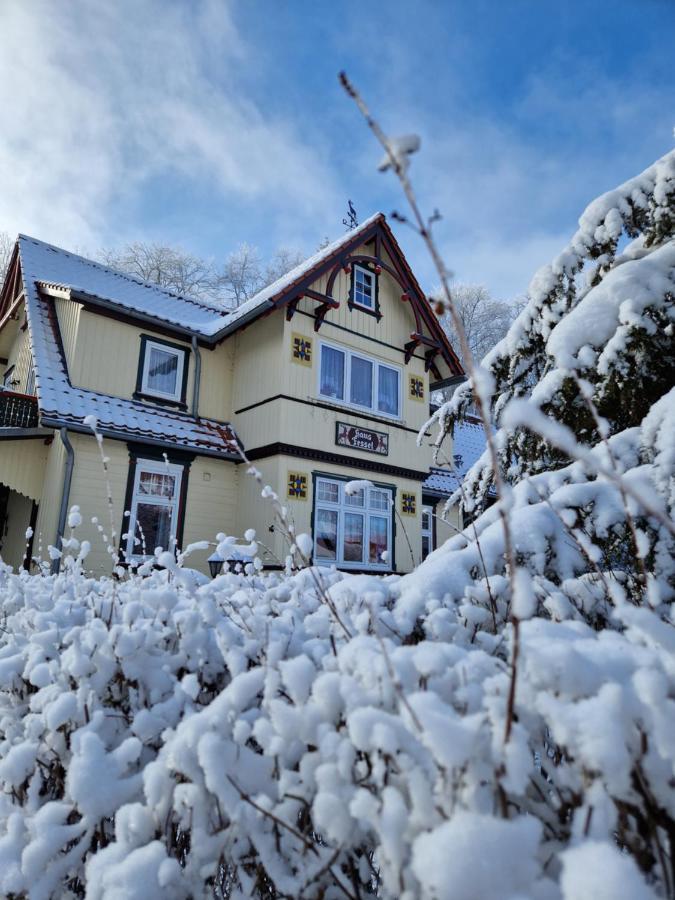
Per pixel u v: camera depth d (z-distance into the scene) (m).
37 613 2.36
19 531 11.18
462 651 1.36
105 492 9.81
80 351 10.63
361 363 13.27
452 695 1.22
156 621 2.19
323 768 1.11
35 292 12.01
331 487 11.88
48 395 9.63
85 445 9.77
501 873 0.79
